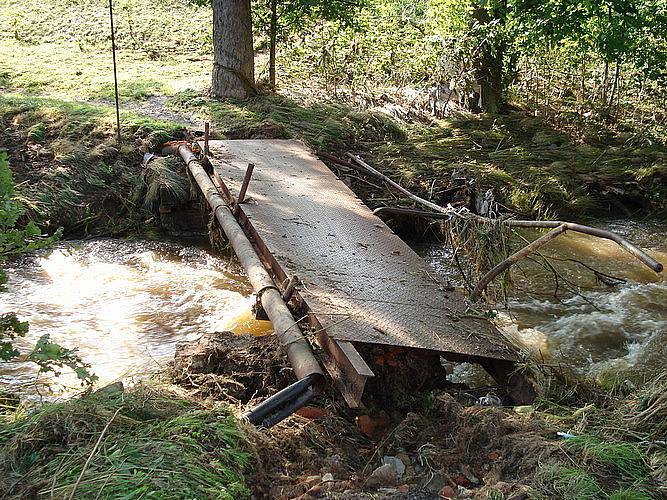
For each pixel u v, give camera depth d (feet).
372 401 15.17
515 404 15.31
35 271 24.89
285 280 16.98
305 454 13.01
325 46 44.34
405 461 13.07
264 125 34.22
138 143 31.99
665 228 32.04
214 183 25.91
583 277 26.08
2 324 12.78
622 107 45.50
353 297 16.60
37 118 33.12
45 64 44.60
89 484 9.73
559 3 39.27
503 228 19.86
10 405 14.05
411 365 15.72
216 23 39.06
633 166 36.29
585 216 32.86
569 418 13.65
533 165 36.35
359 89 43.80
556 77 48.78
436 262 27.91
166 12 60.95
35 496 9.72
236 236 20.18
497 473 12.13
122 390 12.73
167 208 28.76
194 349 17.08
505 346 15.84
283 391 13.32
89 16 57.72
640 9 40.50
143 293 24.07
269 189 24.07
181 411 12.34
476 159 36.37
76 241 27.66
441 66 43.93
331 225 21.20
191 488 10.00
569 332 22.02
